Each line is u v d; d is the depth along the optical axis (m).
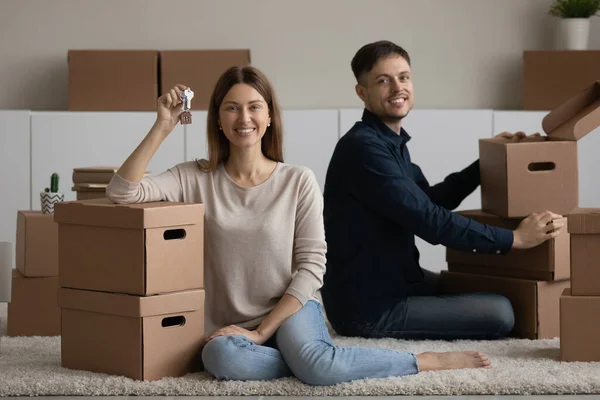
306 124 5.64
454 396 2.89
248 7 5.97
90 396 2.92
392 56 3.78
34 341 3.71
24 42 5.93
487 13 6.05
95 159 5.57
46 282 3.84
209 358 2.97
